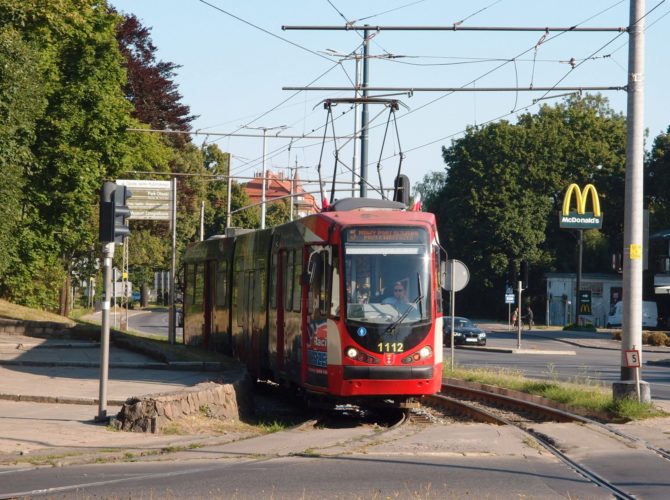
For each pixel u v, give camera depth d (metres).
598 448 17.59
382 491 12.95
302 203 161.00
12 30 36.72
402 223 24.08
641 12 23.39
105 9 55.81
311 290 24.88
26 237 51.75
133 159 64.75
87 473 14.62
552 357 55.25
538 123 107.12
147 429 19.20
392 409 27.70
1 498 12.55
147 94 72.31
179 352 34.78
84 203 53.22
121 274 76.12
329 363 23.62
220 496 12.59
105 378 20.25
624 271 23.58
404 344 23.36
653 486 13.58
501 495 12.70
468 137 107.62
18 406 22.42
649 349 65.38
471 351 61.22
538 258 106.00
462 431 19.94
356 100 32.97
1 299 56.78
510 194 105.50
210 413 21.39
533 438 18.69
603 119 109.56
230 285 36.50
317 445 17.83
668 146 104.31
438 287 24.27
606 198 108.62
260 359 30.59
